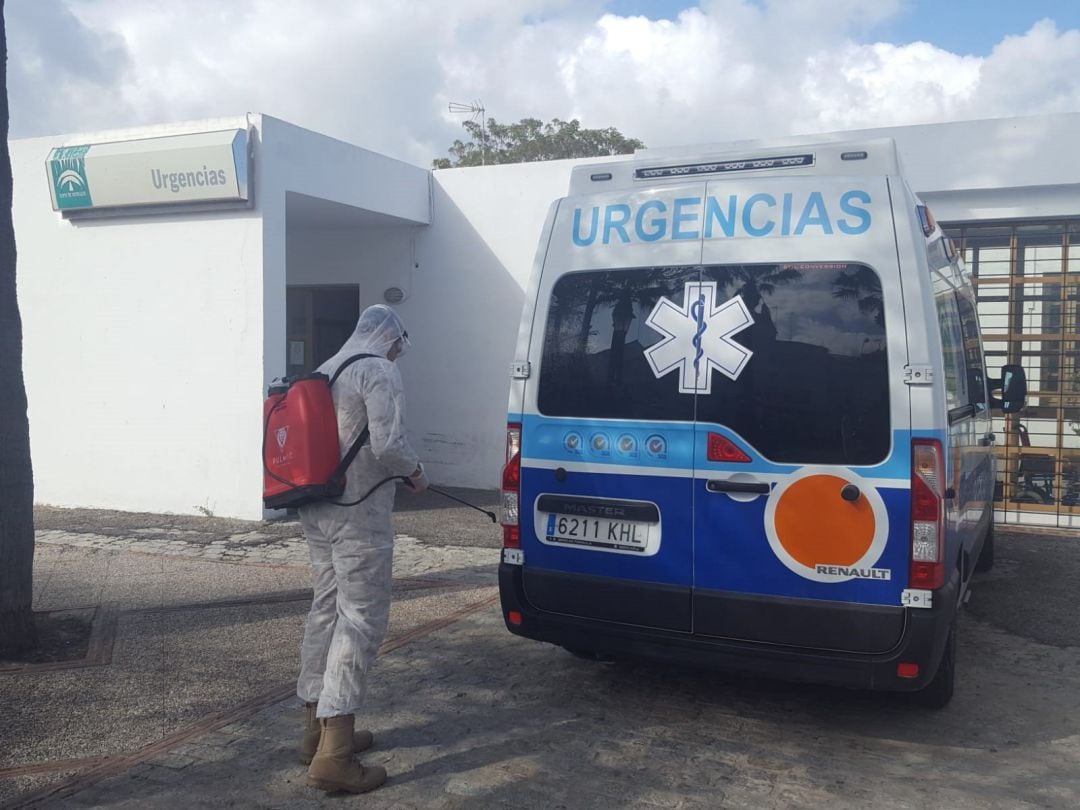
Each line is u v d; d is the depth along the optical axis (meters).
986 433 6.64
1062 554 8.34
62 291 10.09
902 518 3.86
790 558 4.04
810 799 3.73
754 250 4.25
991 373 9.74
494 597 6.74
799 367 4.09
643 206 4.52
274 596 6.66
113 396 9.93
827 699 4.84
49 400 10.22
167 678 5.03
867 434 3.95
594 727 4.44
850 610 3.92
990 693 4.96
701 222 4.38
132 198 9.45
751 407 4.14
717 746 4.24
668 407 4.30
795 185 4.25
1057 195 9.09
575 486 4.50
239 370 9.34
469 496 11.08
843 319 4.05
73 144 9.94
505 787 3.82
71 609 6.27
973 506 5.55
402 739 4.29
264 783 3.85
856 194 4.14
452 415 11.76
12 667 5.13
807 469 4.02
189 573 7.34
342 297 12.78
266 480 3.99
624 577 4.37
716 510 4.18
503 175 11.35
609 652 4.45
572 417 4.52
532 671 5.21
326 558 3.98
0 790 3.75
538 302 4.69
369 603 3.86
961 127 9.20
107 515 9.70
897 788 3.84
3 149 5.10
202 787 3.81
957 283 5.58
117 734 4.31
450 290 11.70
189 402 9.59
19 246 10.25
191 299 9.52
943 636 3.89
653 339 4.38
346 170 10.26
